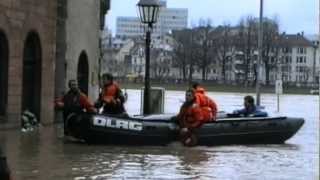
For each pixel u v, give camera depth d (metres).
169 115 19.69
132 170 13.13
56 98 23.78
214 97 73.94
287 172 13.55
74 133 17.61
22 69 20.94
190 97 18.12
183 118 18.03
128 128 17.59
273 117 19.67
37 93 22.25
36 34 21.80
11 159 14.12
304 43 172.88
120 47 177.25
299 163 15.09
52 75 23.11
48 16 22.70
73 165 13.59
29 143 17.19
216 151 17.14
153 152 16.45
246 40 138.75
